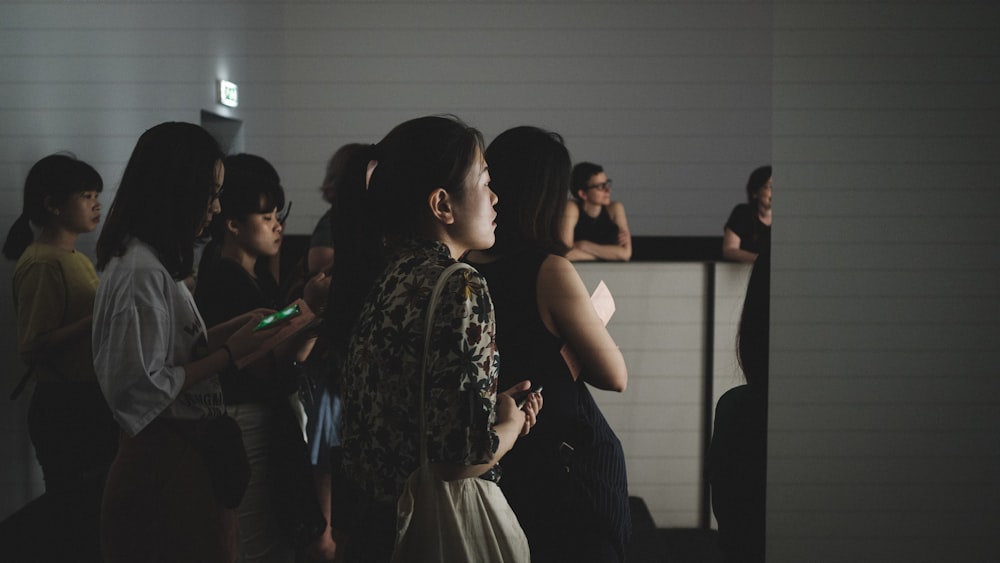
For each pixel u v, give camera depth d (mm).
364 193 1130
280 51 3502
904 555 1585
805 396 1570
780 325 1567
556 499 1232
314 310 1543
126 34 2984
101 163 2809
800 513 1562
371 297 1075
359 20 3365
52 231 2182
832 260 1567
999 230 1562
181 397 1371
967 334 1569
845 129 1560
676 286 2508
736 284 2508
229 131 3842
